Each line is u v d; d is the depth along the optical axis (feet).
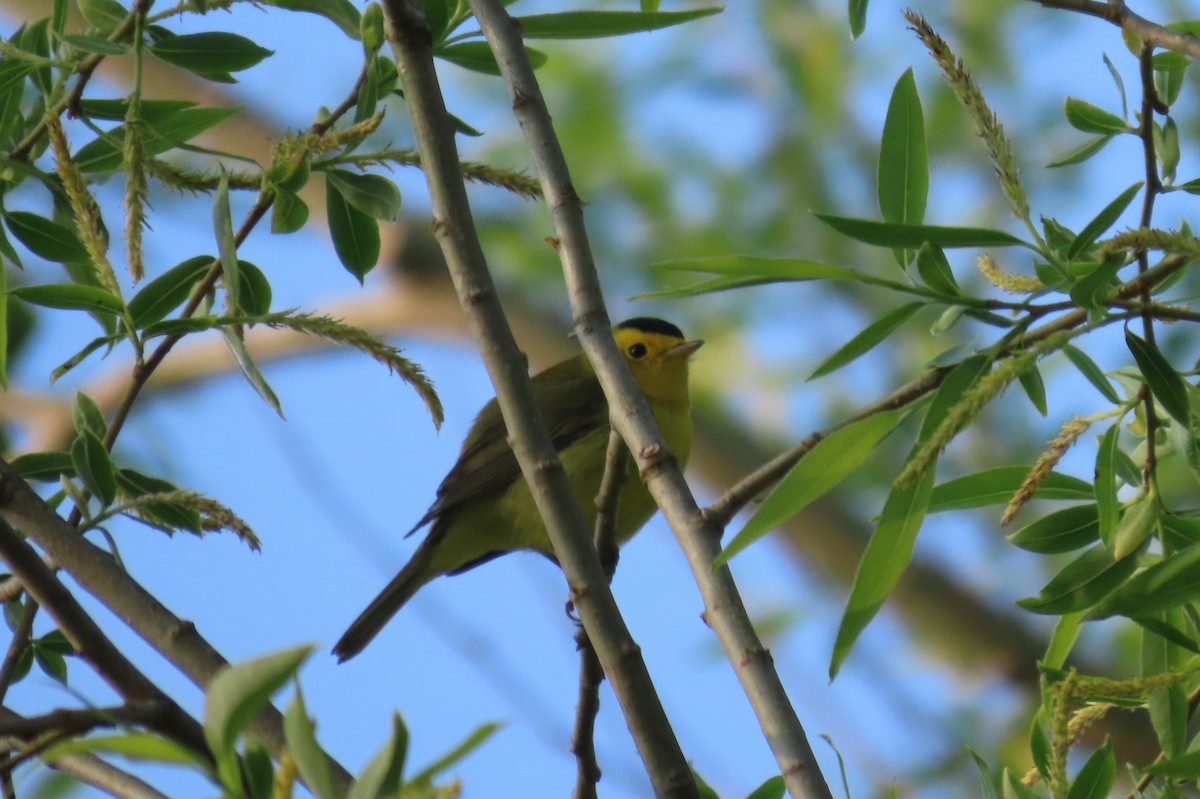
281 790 12.92
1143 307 20.04
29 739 17.10
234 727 12.75
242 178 25.20
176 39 25.81
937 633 60.59
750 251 62.34
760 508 18.45
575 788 24.91
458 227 21.50
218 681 12.67
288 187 25.04
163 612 21.74
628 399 22.07
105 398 59.93
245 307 26.53
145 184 21.48
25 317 34.78
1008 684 59.26
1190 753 20.15
